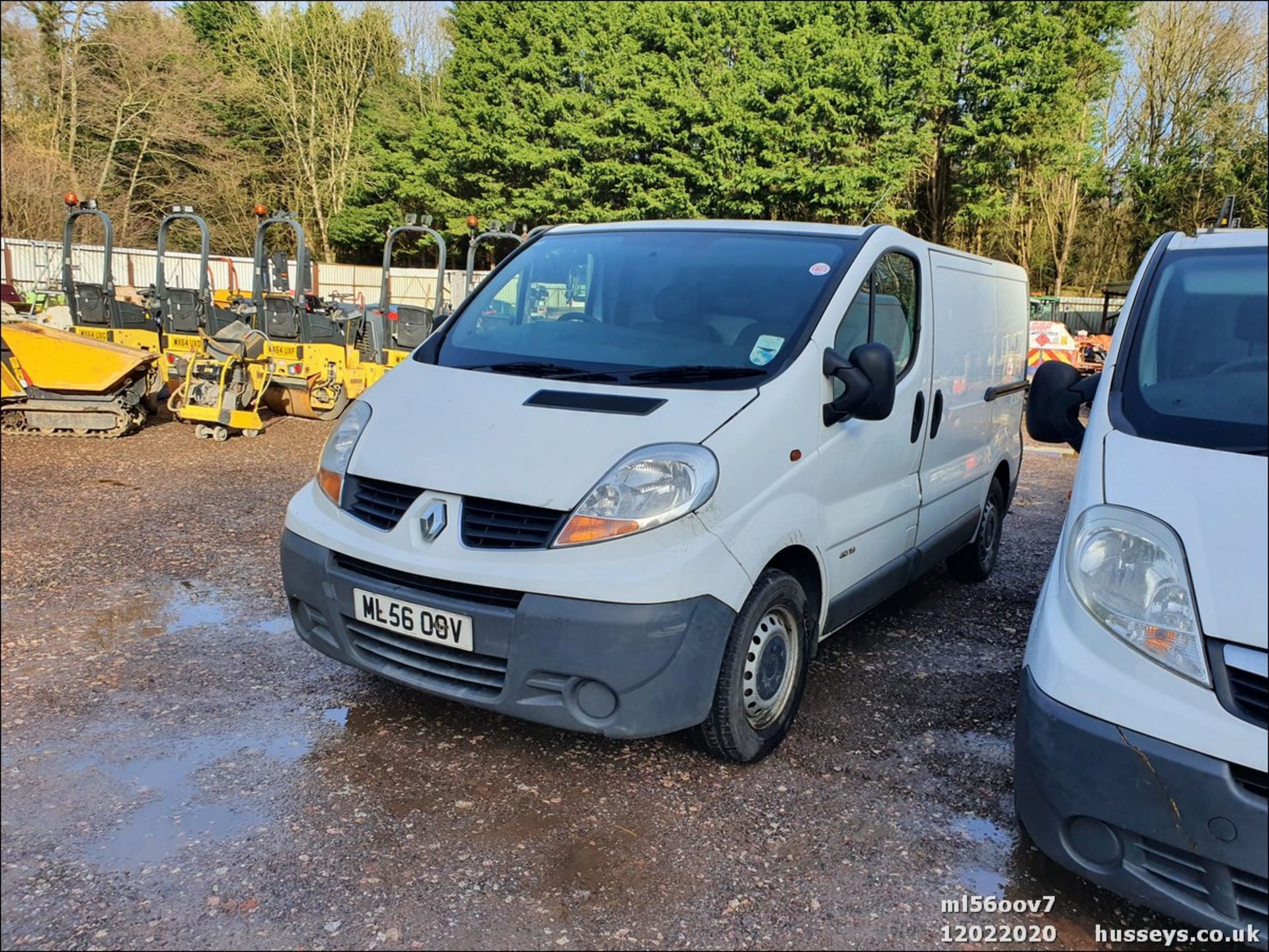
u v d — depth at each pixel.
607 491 2.83
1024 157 30.38
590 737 3.45
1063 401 3.17
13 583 4.89
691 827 2.89
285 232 35.91
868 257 3.83
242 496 6.98
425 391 3.48
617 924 2.44
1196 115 31.59
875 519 3.86
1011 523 7.48
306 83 35.75
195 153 31.80
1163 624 2.24
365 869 2.63
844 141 28.42
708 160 28.95
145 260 26.06
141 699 3.62
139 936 2.33
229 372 9.16
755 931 2.44
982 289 5.22
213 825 2.81
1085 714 2.28
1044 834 2.39
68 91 28.42
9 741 3.26
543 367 3.51
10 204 26.03
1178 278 3.04
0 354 8.55
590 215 30.80
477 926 2.41
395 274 32.47
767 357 3.36
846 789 3.15
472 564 2.85
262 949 2.30
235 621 4.48
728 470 2.95
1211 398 2.65
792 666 3.38
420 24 38.88
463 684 2.98
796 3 31.45
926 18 28.72
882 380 3.26
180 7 35.47
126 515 6.33
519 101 34.72
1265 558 2.18
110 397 8.89
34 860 2.61
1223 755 2.10
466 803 2.98
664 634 2.74
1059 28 28.67
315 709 3.60
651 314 3.69
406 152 35.66
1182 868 2.20
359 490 3.23
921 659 4.40
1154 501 2.40
